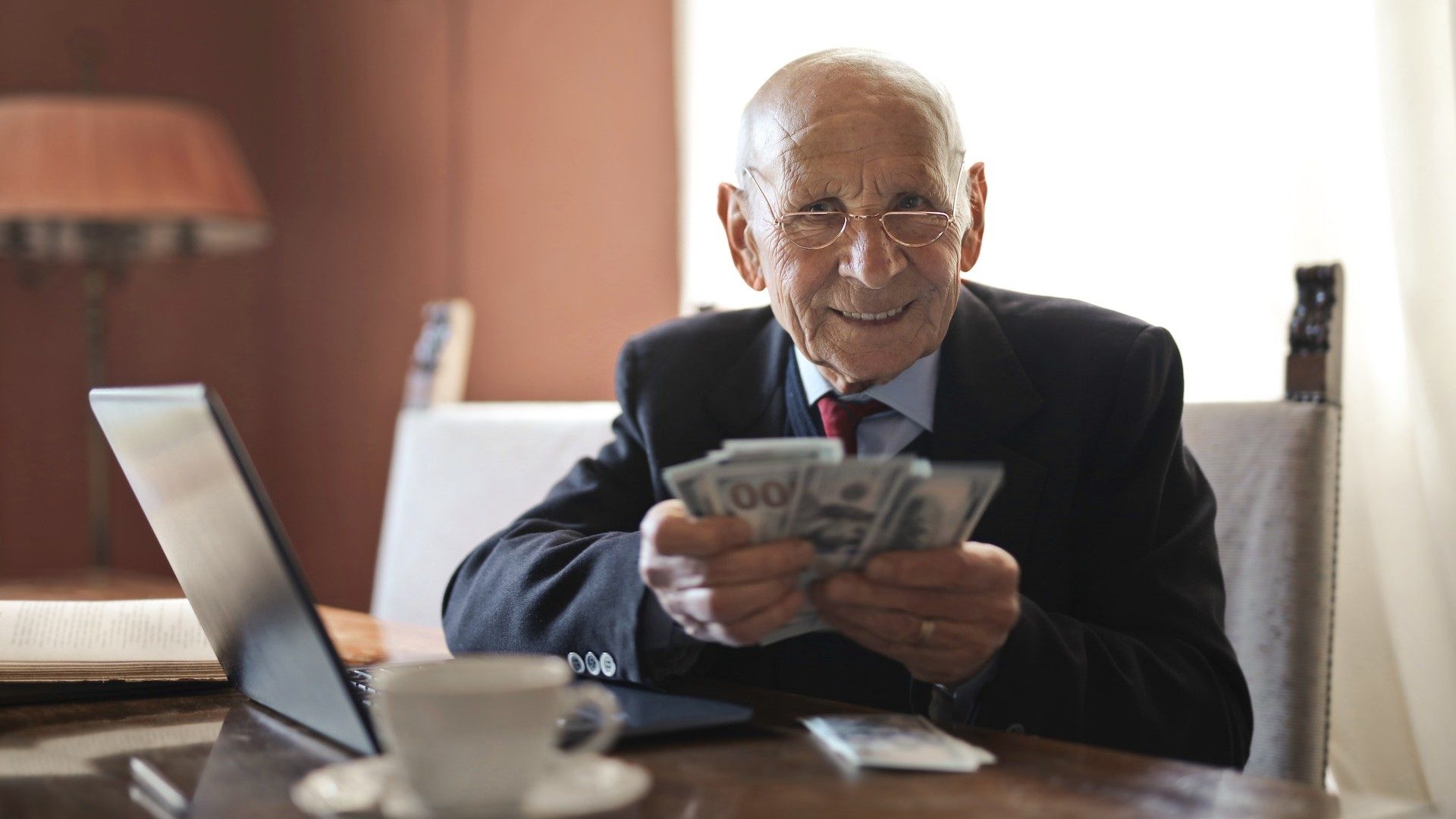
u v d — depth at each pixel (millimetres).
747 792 786
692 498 907
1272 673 1376
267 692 1052
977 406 1358
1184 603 1265
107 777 859
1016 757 880
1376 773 1652
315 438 3613
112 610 1276
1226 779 824
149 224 3326
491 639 1276
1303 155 1723
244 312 3768
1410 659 1577
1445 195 1520
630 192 2789
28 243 3256
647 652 1103
